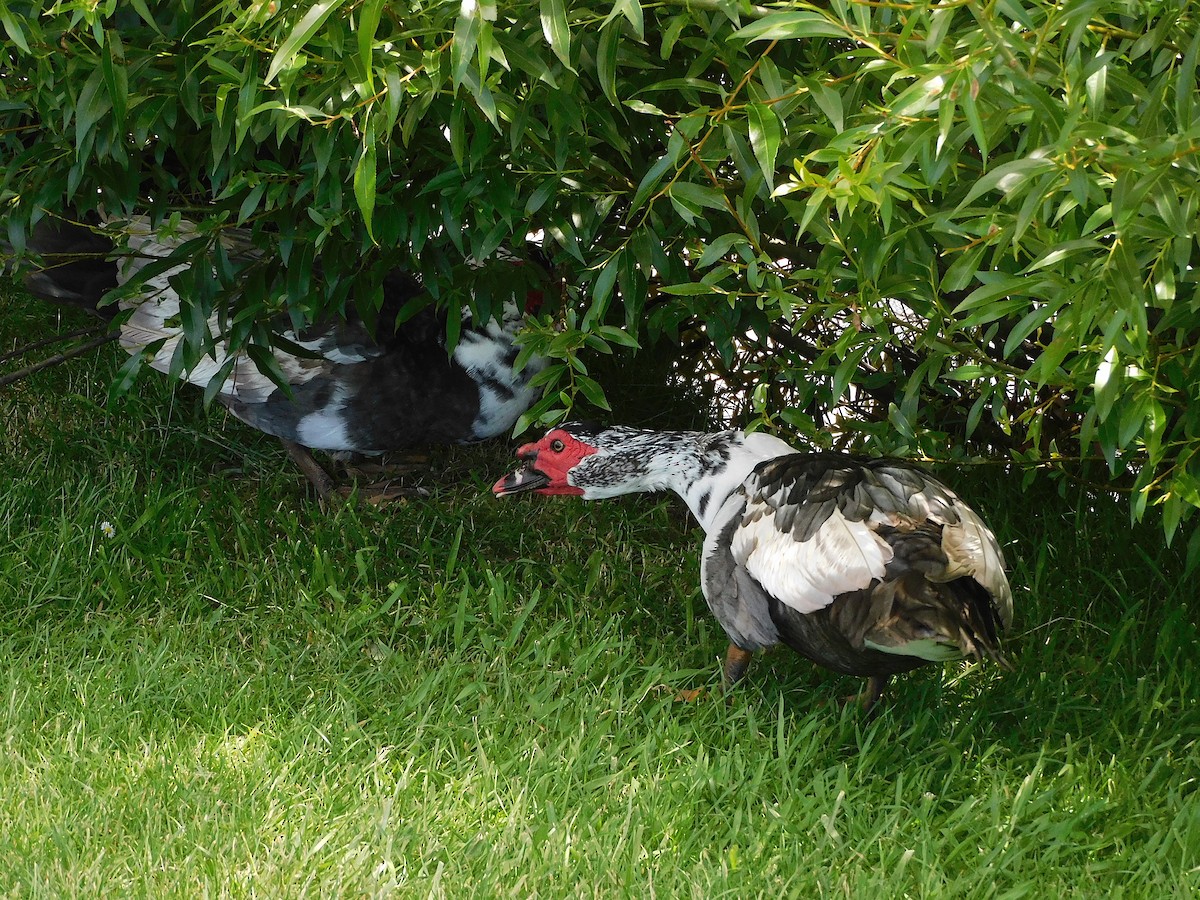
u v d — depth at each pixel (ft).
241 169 11.19
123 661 12.21
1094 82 6.22
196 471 15.90
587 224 10.84
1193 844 9.75
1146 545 14.32
